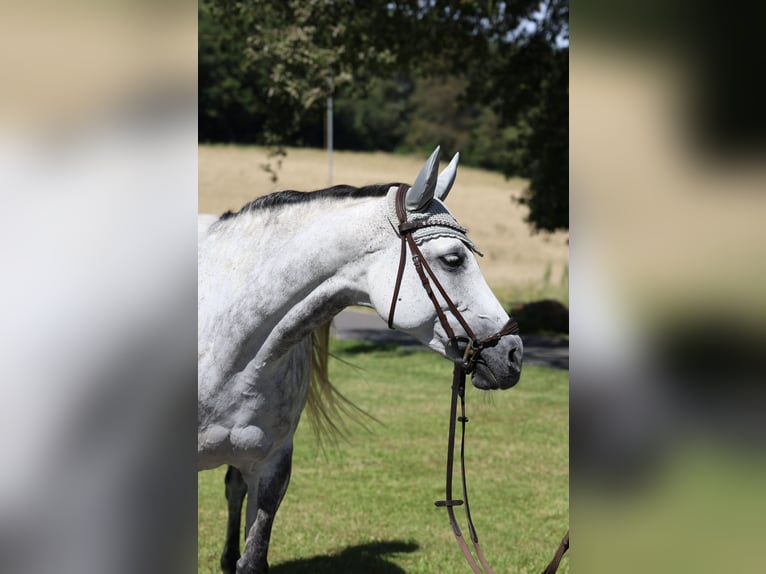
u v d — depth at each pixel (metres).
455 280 3.21
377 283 3.23
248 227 3.45
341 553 4.77
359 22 12.52
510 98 14.85
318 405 4.05
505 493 5.95
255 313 3.29
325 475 6.37
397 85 54.59
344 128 54.25
